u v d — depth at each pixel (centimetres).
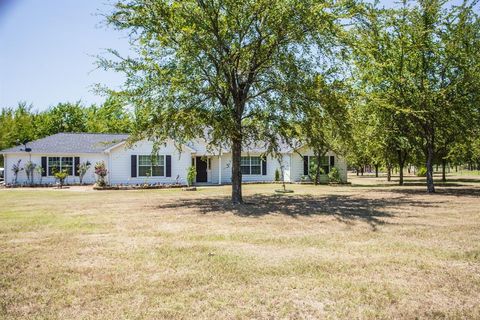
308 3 1367
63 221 1088
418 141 2355
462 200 1686
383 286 507
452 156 3403
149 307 437
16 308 436
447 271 574
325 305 443
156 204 1573
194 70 1423
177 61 1434
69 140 3188
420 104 2058
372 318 408
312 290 493
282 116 1521
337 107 1414
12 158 2888
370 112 2181
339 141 1736
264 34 1467
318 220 1098
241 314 416
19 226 997
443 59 2041
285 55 1448
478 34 2028
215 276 552
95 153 2972
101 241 800
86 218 1150
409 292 485
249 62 1546
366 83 2127
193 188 2462
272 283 521
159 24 1399
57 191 2372
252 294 478
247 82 1544
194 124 1377
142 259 649
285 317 410
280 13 1384
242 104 1558
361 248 729
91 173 3011
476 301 455
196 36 1351
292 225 1009
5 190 2456
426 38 2028
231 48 1489
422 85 2059
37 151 2897
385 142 2617
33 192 2280
